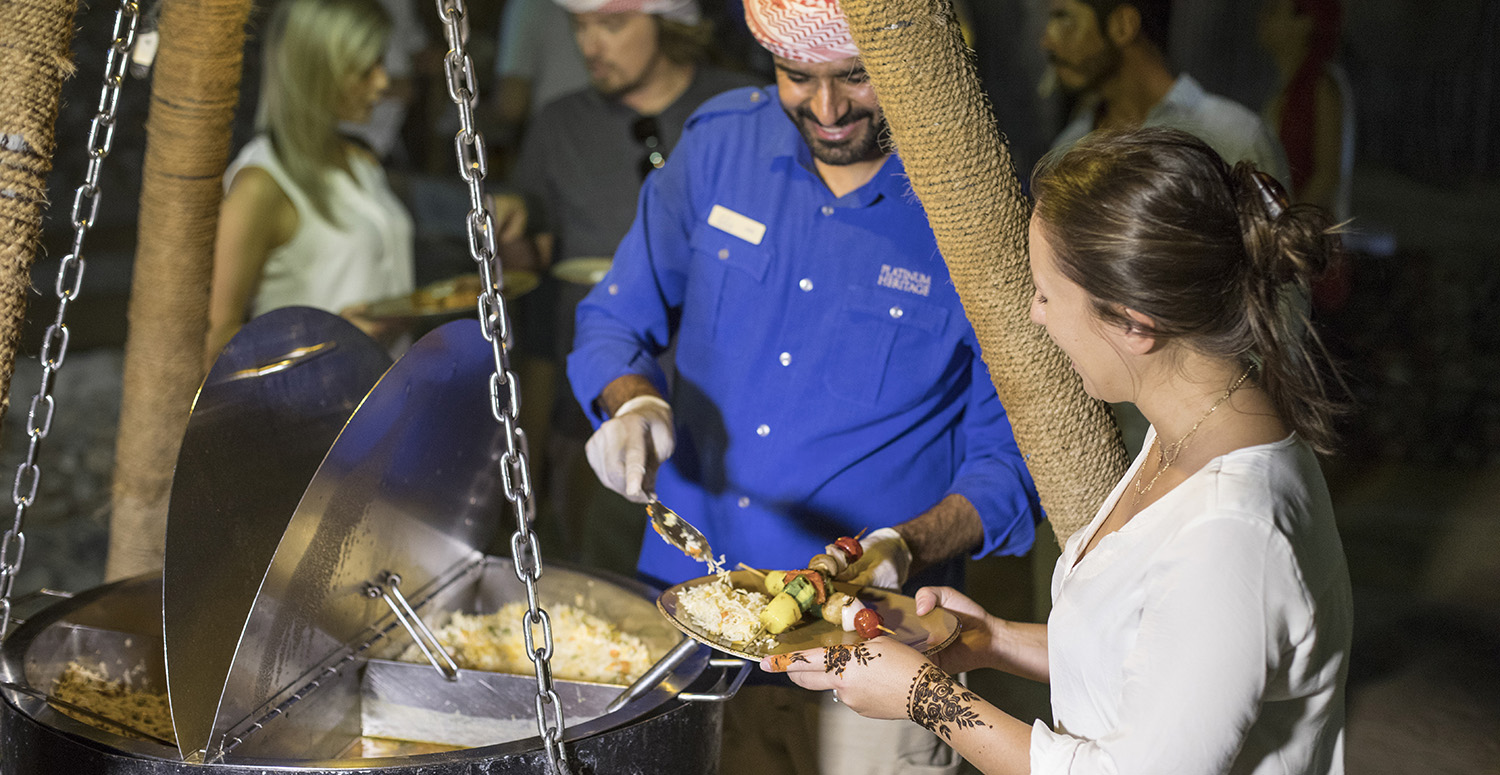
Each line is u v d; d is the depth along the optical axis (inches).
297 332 66.4
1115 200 44.4
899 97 56.2
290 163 124.2
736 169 84.0
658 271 89.1
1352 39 362.9
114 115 62.1
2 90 53.7
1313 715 47.3
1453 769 117.0
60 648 66.6
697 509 85.9
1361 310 218.4
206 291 85.4
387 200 134.8
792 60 72.9
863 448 81.2
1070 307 47.1
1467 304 218.7
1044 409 61.8
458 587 77.8
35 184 55.3
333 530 60.5
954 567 84.4
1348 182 147.5
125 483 87.4
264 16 299.4
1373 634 144.0
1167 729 41.9
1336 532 46.8
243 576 60.4
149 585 72.6
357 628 68.6
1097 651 47.3
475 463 74.3
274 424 65.4
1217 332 45.0
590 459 74.8
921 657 52.7
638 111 136.6
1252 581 42.1
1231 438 45.8
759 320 82.0
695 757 61.6
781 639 61.9
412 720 69.5
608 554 126.6
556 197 141.9
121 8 60.9
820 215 80.7
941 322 79.5
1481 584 155.3
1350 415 46.8
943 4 55.7
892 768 81.0
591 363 86.0
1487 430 198.8
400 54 190.4
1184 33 348.5
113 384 219.1
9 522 163.3
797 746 83.0
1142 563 45.4
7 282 55.6
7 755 59.4
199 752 54.7
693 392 85.0
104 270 283.6
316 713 64.5
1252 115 113.3
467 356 65.9
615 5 127.6
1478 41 352.8
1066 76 123.6
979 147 57.3
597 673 70.8
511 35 183.0
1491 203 325.1
